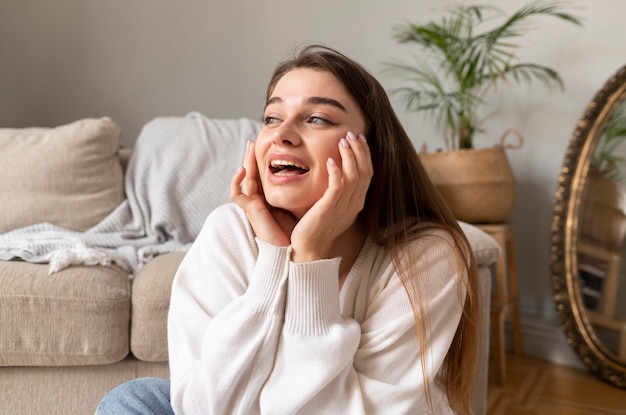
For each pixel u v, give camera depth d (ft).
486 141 7.40
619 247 6.07
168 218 5.60
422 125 7.77
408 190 2.97
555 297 6.44
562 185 6.45
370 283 2.77
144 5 8.34
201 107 8.39
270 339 2.43
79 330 3.87
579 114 6.75
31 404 3.95
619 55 6.47
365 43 7.95
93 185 5.71
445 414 2.81
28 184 5.50
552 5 6.86
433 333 2.57
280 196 2.49
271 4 8.26
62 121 8.30
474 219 6.47
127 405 2.66
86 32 8.30
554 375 6.38
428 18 7.58
